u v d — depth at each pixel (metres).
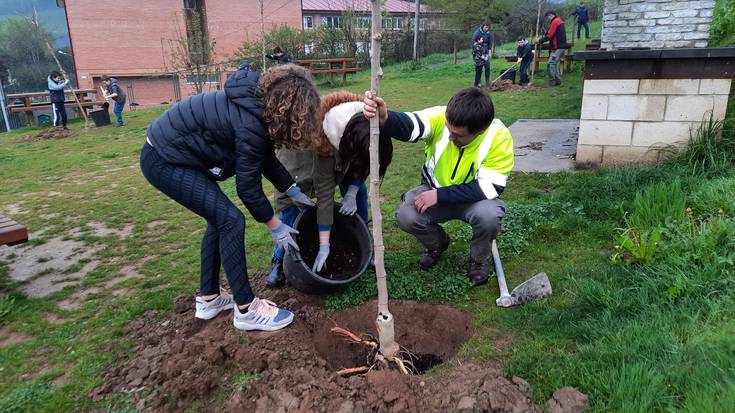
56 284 4.01
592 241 3.86
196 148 2.65
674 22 5.29
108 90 14.01
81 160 9.45
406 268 3.67
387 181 6.19
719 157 4.90
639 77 5.31
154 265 4.23
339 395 2.30
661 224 3.69
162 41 27.53
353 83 18.03
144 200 6.32
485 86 14.26
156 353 2.84
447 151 3.14
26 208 6.30
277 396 2.33
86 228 5.36
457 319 3.07
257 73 2.70
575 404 2.13
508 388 2.23
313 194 3.44
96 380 2.66
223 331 2.96
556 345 2.61
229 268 2.83
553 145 7.05
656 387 2.12
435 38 27.95
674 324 2.55
